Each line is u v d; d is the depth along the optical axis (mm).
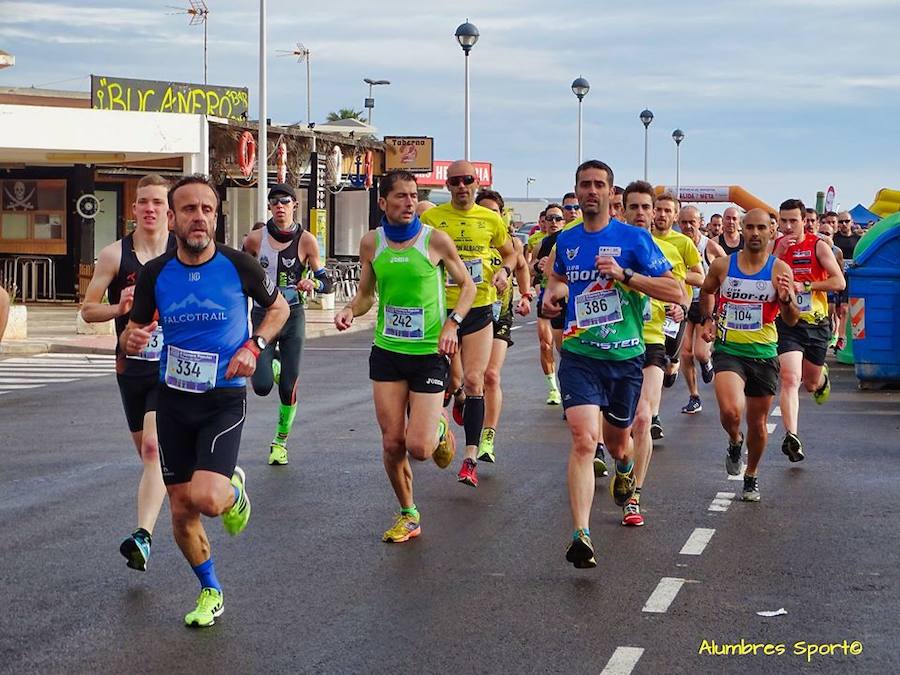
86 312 6695
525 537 7680
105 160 29203
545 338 14062
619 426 7477
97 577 6715
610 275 6961
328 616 6016
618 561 7094
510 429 12281
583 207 7176
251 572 6828
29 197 30500
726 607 6188
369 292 7863
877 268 15781
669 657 5422
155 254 6938
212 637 5684
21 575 6754
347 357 20000
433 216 9898
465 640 5645
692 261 10883
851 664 5355
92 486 9242
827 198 38875
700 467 10195
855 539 7680
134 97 29156
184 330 5836
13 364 18781
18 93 36406
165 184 6941
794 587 6562
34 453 10688
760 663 5352
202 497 5688
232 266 5891
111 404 14078
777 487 9375
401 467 7574
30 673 5199
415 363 7492
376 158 34938
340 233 36781
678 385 16250
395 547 7418
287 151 29953
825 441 11617
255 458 10516
